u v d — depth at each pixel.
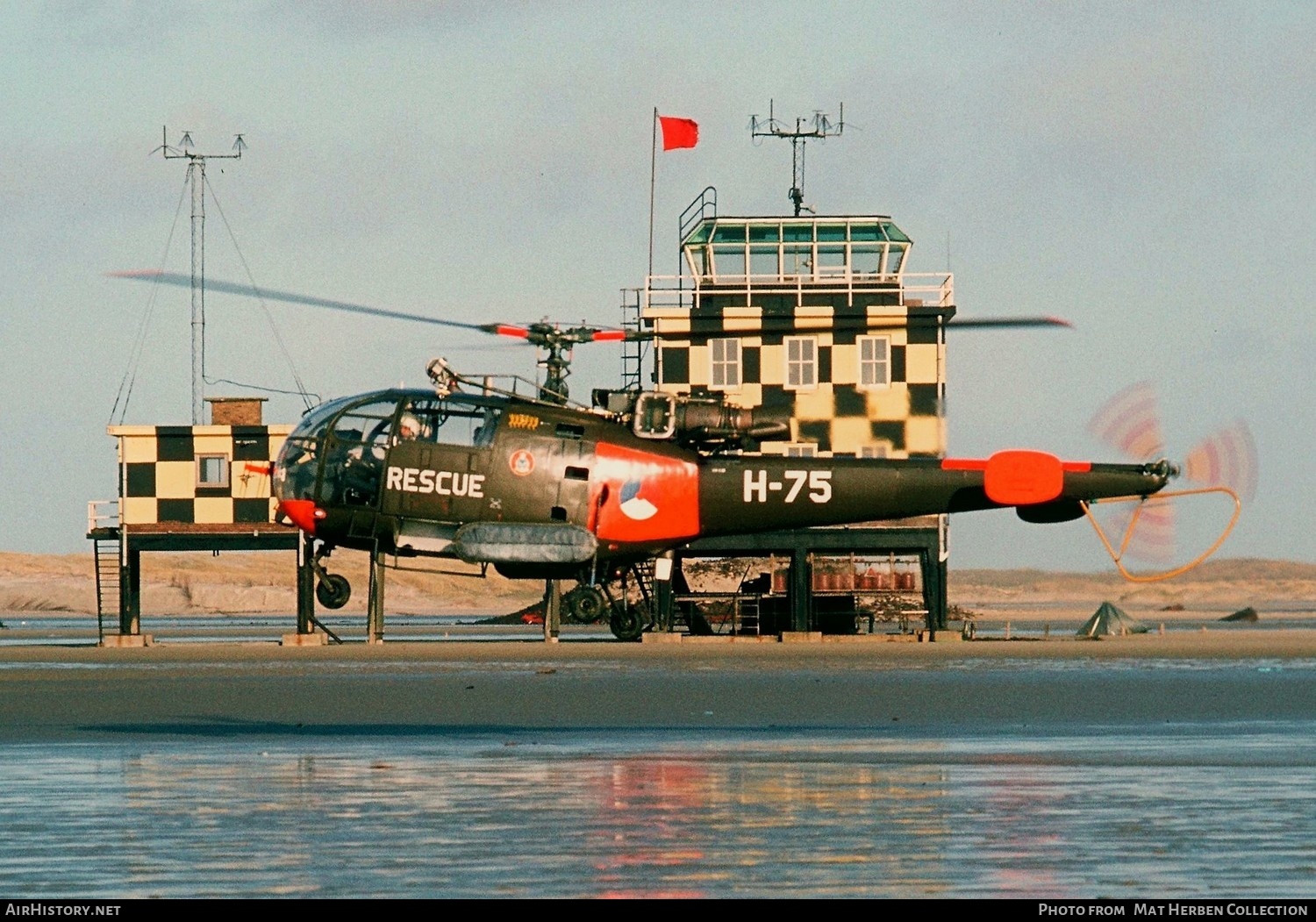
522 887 65.50
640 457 182.25
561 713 135.75
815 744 109.81
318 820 78.75
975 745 108.44
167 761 101.25
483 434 181.62
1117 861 69.06
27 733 121.56
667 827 76.69
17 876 67.50
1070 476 178.88
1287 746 106.25
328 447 183.00
